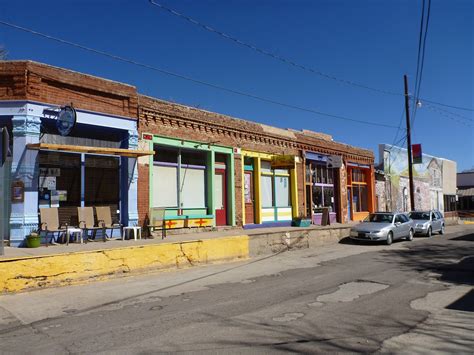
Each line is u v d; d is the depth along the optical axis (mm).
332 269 12602
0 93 11992
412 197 27656
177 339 5984
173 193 16344
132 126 14484
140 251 11555
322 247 18844
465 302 8312
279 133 21844
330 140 26312
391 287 9789
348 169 27984
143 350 5535
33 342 5949
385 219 21219
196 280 10812
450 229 32438
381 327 6617
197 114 17062
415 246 19250
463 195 56062
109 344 5789
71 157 13250
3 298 8719
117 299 8672
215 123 17859
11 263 9109
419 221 25000
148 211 14875
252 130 19859
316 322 6859
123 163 14445
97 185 13859
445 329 6531
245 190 19734
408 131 28016
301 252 16938
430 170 40469
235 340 5941
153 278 11047
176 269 12438
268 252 16219
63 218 12969
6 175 11953
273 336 6133
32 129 12039
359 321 6938
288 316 7227
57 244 12312
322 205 25047
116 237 14070
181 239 14219
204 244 13438
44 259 9609
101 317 7258
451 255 15820
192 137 16812
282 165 20359
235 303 8211
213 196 17609
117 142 14484
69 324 6848
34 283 9414
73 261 10109
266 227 20328
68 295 9008
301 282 10469
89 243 12758
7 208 11914
